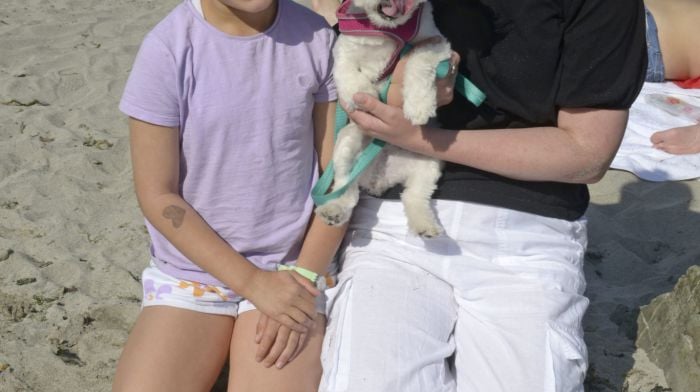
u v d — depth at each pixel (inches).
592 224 155.3
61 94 209.3
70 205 157.9
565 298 99.1
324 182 103.7
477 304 100.2
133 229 151.7
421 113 95.0
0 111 197.6
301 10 105.0
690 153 178.7
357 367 92.3
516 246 100.4
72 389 114.9
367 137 105.4
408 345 94.5
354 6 100.0
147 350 100.4
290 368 100.4
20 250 143.9
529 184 100.6
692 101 199.5
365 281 101.0
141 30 255.9
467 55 98.6
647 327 124.8
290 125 102.3
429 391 92.8
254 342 102.7
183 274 105.3
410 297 99.4
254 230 105.4
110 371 118.0
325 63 104.8
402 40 98.0
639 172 173.2
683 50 205.9
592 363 120.3
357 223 107.4
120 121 194.7
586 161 97.2
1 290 132.9
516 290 99.3
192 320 103.6
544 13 95.4
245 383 99.5
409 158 102.2
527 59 96.7
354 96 98.0
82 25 259.1
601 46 94.7
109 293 133.9
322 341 103.6
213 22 99.7
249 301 103.0
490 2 97.9
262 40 100.1
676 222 157.2
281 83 101.2
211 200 103.6
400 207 104.7
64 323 126.3
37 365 117.5
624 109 97.3
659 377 118.3
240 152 101.4
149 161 100.7
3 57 231.5
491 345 96.9
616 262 144.3
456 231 100.7
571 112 97.6
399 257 103.1
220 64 99.1
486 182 100.3
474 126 101.3
